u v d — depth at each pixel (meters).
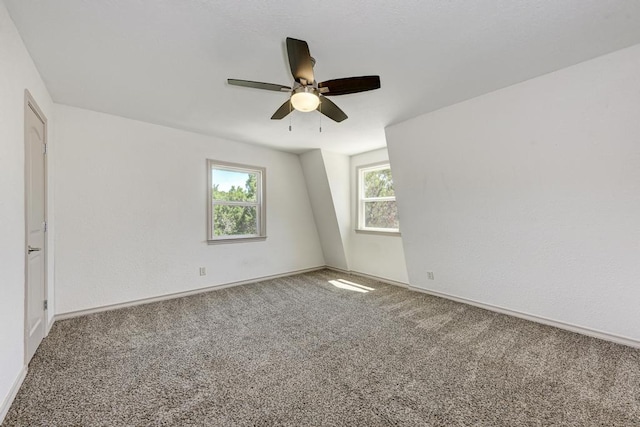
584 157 2.13
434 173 3.10
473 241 3.04
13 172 1.63
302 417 1.48
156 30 1.65
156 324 2.69
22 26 1.61
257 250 4.37
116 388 1.71
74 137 2.83
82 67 2.07
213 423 1.44
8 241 1.55
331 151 4.61
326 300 3.47
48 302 2.50
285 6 1.45
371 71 2.09
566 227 2.35
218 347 2.25
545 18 1.54
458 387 1.74
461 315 2.96
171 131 3.47
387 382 1.79
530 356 2.10
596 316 2.38
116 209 3.08
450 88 2.35
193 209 3.67
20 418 1.46
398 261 4.22
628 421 1.44
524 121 2.32
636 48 1.77
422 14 1.51
